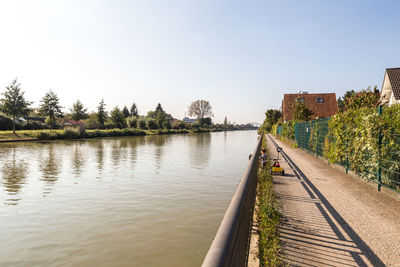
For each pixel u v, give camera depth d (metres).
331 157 10.94
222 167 16.94
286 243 3.87
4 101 38.62
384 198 6.22
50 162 18.42
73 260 5.39
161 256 5.51
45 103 47.44
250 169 3.64
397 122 6.09
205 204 9.02
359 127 7.91
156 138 53.16
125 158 21.02
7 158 20.11
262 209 5.07
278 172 9.34
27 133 40.06
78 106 57.88
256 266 3.22
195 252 5.70
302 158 14.20
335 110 38.75
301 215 5.07
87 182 12.37
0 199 9.61
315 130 14.49
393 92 22.17
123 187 11.42
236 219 1.56
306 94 41.22
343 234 4.19
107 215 7.97
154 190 10.88
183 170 15.73
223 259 0.98
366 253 3.57
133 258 5.45
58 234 6.64
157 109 132.38
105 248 5.89
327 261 3.36
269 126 62.06
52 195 10.14
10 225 7.25
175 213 8.10
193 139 51.94
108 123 67.88
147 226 7.07
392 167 6.28
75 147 29.56
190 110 112.44
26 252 5.76
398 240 3.97
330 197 6.34
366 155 7.61
